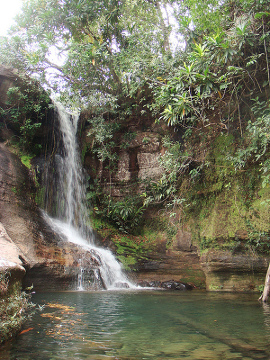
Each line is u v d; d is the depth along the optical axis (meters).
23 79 12.62
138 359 2.68
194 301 6.36
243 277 8.68
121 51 11.24
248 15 8.20
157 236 12.08
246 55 8.70
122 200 13.95
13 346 3.04
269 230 8.17
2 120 12.80
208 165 10.35
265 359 2.66
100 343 3.16
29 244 8.93
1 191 9.70
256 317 4.58
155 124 13.64
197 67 8.20
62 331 3.63
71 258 9.48
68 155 14.91
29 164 12.43
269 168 7.67
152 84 10.34
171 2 11.66
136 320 4.34
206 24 9.05
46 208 12.41
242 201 9.20
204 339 3.33
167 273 10.69
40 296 6.96
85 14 10.53
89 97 12.46
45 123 13.83
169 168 10.55
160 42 12.34
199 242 10.16
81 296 7.05
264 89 9.29
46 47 10.48
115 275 10.28
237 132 9.93
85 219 13.84
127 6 11.85
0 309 3.31
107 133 13.21
